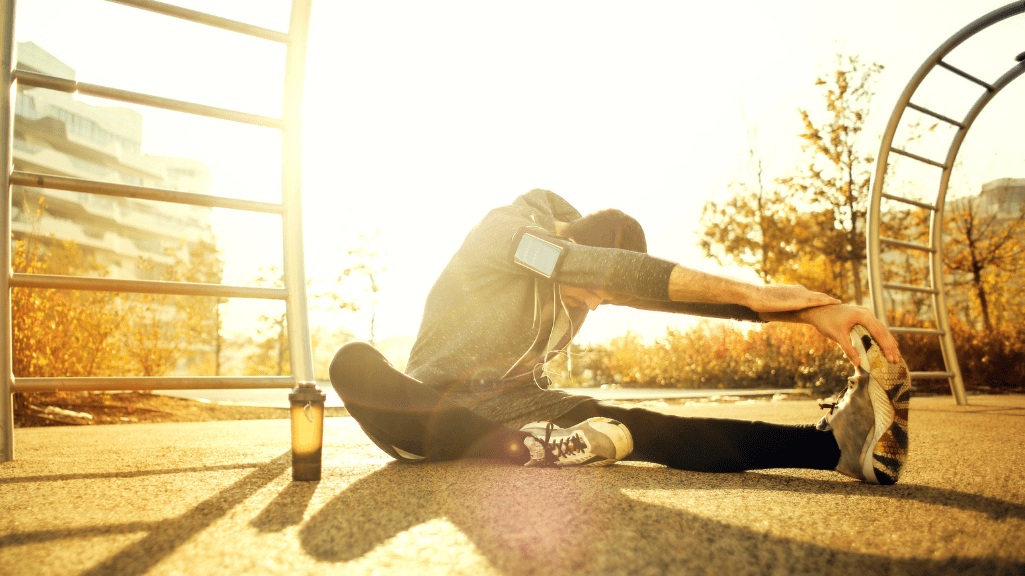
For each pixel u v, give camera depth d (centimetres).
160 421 416
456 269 161
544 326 159
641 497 109
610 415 147
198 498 113
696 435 136
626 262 125
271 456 182
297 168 199
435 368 155
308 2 200
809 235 1136
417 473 141
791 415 360
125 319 529
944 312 440
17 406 429
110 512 102
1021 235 993
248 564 74
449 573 70
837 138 1099
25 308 450
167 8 185
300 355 189
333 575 70
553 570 70
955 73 397
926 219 1061
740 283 120
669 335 1058
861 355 121
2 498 116
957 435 232
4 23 171
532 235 143
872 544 79
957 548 77
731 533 84
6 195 167
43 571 72
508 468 147
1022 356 766
